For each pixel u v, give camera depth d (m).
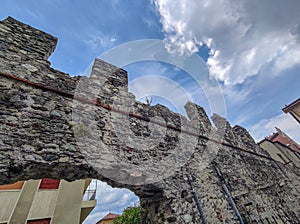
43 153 2.09
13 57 2.71
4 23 3.02
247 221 3.64
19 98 2.34
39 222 4.80
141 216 3.26
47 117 2.42
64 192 5.60
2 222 4.42
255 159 6.25
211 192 3.57
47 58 3.35
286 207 5.25
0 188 4.91
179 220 2.68
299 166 9.79
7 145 1.91
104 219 21.00
